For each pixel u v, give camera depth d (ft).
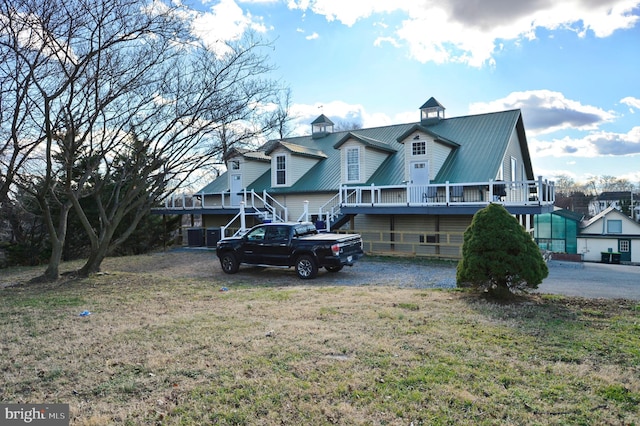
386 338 18.33
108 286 35.27
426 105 72.28
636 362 15.30
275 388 13.62
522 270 25.07
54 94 33.68
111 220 43.68
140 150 42.06
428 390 13.25
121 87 37.27
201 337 19.16
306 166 75.36
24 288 35.12
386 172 65.46
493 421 11.44
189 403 12.84
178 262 54.49
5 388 14.29
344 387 13.53
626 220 112.27
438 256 51.72
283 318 22.33
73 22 32.68
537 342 17.60
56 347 18.37
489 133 63.82
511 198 60.03
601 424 11.24
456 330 19.35
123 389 13.97
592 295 28.48
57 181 41.34
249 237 42.19
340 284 35.40
